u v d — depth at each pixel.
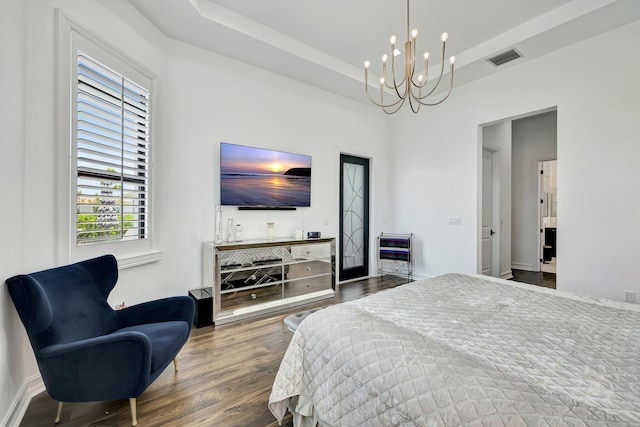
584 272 3.06
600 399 0.84
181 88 3.12
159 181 2.92
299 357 1.48
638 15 2.68
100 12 2.24
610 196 2.91
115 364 1.46
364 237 5.19
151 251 2.78
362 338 1.26
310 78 4.03
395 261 4.87
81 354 1.44
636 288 2.77
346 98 4.74
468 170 4.19
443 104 4.47
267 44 3.18
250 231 3.66
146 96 2.75
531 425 0.76
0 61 1.48
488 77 3.91
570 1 2.73
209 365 2.17
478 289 1.99
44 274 1.60
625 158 2.83
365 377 1.13
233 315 3.03
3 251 1.49
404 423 0.96
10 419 1.50
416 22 3.04
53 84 1.90
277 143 3.90
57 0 1.92
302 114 4.18
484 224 4.80
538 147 5.79
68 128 2.01
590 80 3.04
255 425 1.57
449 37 3.29
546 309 1.60
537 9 2.83
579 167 3.10
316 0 2.73
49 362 1.44
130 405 1.60
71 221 2.04
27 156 1.72
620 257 2.85
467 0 2.70
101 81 2.29
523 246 5.98
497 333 1.30
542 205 5.84
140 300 2.68
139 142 2.68
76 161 2.07
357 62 3.92
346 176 4.92
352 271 4.98
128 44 2.51
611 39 2.91
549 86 3.33
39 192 1.80
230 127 3.49
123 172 2.49
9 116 1.54
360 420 1.12
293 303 3.51
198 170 3.25
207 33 2.97
